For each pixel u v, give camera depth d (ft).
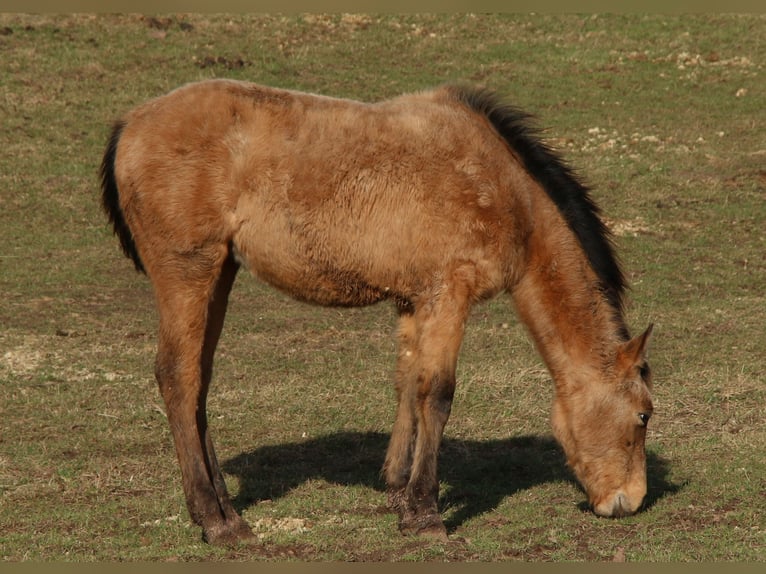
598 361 46.39
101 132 124.36
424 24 162.61
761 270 93.86
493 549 44.04
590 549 44.19
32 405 63.21
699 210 107.96
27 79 133.90
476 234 45.11
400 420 48.91
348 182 45.06
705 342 75.87
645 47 155.53
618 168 117.39
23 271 93.04
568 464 47.96
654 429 60.03
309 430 61.05
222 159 45.16
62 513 48.26
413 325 48.24
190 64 142.61
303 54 149.38
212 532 45.01
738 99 138.21
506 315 84.48
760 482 51.42
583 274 46.98
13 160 115.96
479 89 48.52
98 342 76.43
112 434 59.26
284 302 87.97
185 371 45.57
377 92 139.23
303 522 47.39
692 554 43.24
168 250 45.39
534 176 47.32
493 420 62.59
